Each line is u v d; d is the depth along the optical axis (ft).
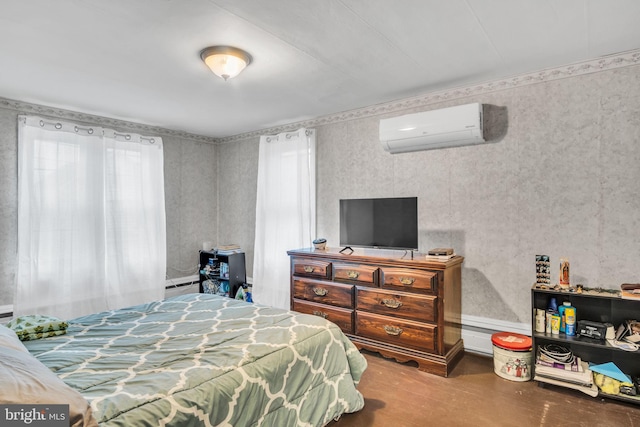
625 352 8.22
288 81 9.96
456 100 10.63
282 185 14.65
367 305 10.13
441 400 7.86
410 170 11.52
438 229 10.98
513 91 9.73
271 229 14.96
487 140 10.14
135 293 13.96
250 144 16.42
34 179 11.51
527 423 7.00
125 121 14.21
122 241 13.66
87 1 5.98
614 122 8.43
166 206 15.72
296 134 14.19
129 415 4.07
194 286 16.76
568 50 8.15
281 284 14.61
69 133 12.28
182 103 11.91
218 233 17.71
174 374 4.99
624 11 6.50
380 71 9.29
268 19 6.67
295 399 6.03
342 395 6.96
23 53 8.04
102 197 13.01
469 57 8.48
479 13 6.56
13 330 6.32
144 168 14.44
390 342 9.75
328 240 13.53
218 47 7.74
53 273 11.84
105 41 7.48
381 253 11.19
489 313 10.12
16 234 11.57
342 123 13.08
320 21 6.77
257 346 6.02
